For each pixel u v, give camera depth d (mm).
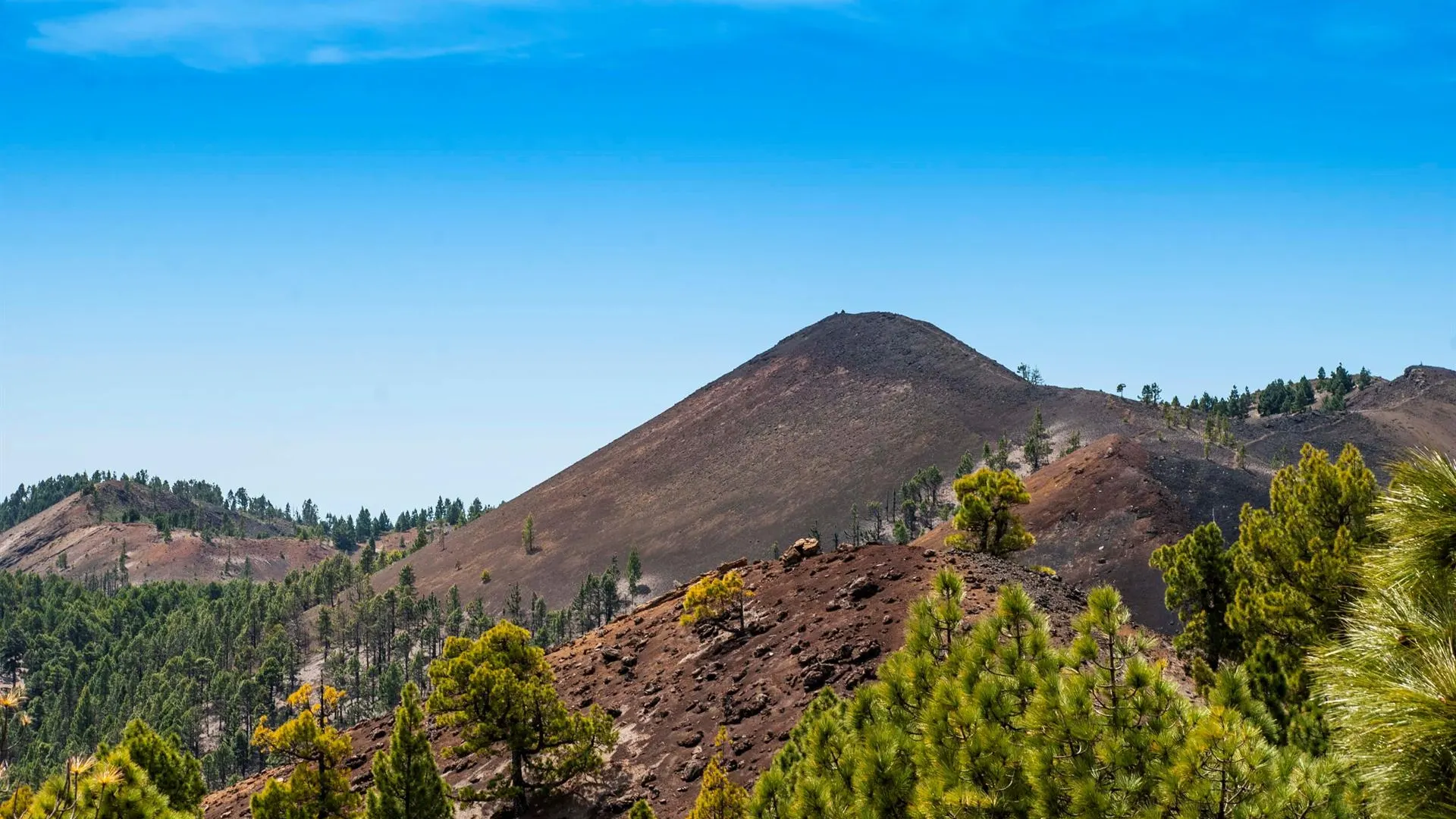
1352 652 8156
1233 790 12156
